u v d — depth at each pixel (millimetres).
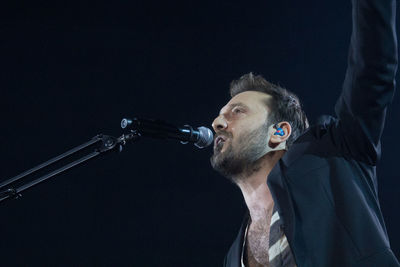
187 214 7090
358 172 2609
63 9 7703
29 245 6953
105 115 7410
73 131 7348
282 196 2645
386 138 6762
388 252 2393
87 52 7598
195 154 7273
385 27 2312
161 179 7211
